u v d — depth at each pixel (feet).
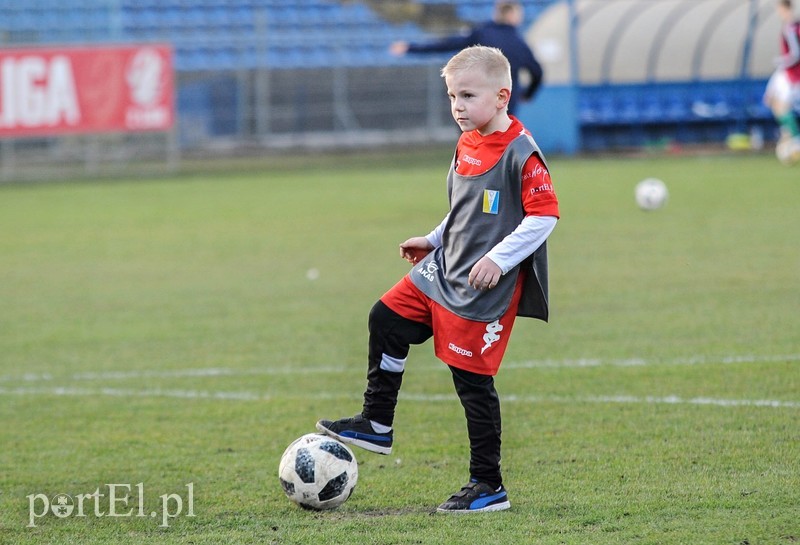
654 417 66.59
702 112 312.29
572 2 285.02
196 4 342.44
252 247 152.46
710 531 45.96
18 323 106.52
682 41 305.73
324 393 76.69
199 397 76.48
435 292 48.98
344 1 354.74
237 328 101.04
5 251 155.22
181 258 145.18
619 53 304.71
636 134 310.86
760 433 61.93
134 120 245.24
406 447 62.39
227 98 295.48
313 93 302.45
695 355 83.61
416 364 86.02
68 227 178.91
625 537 45.60
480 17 358.64
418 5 357.00
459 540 45.78
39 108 240.53
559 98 292.20
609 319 99.04
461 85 47.24
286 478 50.65
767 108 313.53
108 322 105.91
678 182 217.97
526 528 47.19
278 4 349.61
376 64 305.73
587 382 76.74
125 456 62.13
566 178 233.76
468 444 62.80
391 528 47.67
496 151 47.78
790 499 49.96
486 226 47.93
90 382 82.07
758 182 212.43
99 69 242.37
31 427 69.46
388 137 308.19
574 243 145.89
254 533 47.70
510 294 48.01
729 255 131.95
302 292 118.42
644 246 141.38
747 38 308.40
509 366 82.79
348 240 155.43
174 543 46.75
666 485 53.01
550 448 60.85
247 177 256.73
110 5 334.65
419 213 182.60
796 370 77.51
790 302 103.19
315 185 235.20
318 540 46.29
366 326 100.53
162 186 241.96
